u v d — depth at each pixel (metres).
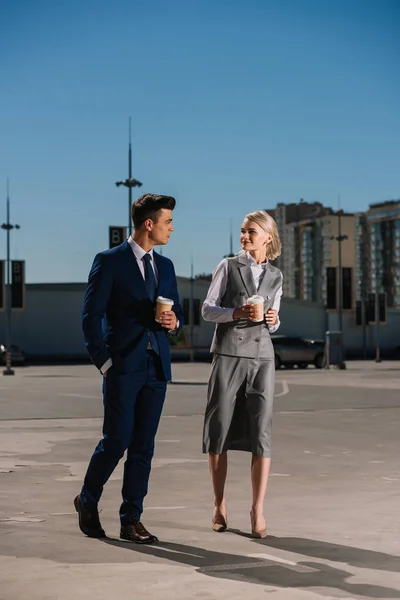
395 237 186.00
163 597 4.67
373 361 68.12
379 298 68.12
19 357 59.66
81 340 73.38
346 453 11.72
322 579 5.04
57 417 17.66
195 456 11.45
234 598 4.65
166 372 6.05
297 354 50.56
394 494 8.30
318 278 191.75
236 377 6.29
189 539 6.13
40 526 6.70
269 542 6.04
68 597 4.66
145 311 5.97
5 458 11.32
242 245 6.49
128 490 6.05
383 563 5.43
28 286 72.56
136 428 6.06
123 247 6.03
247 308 6.14
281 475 9.63
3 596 4.68
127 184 46.94
